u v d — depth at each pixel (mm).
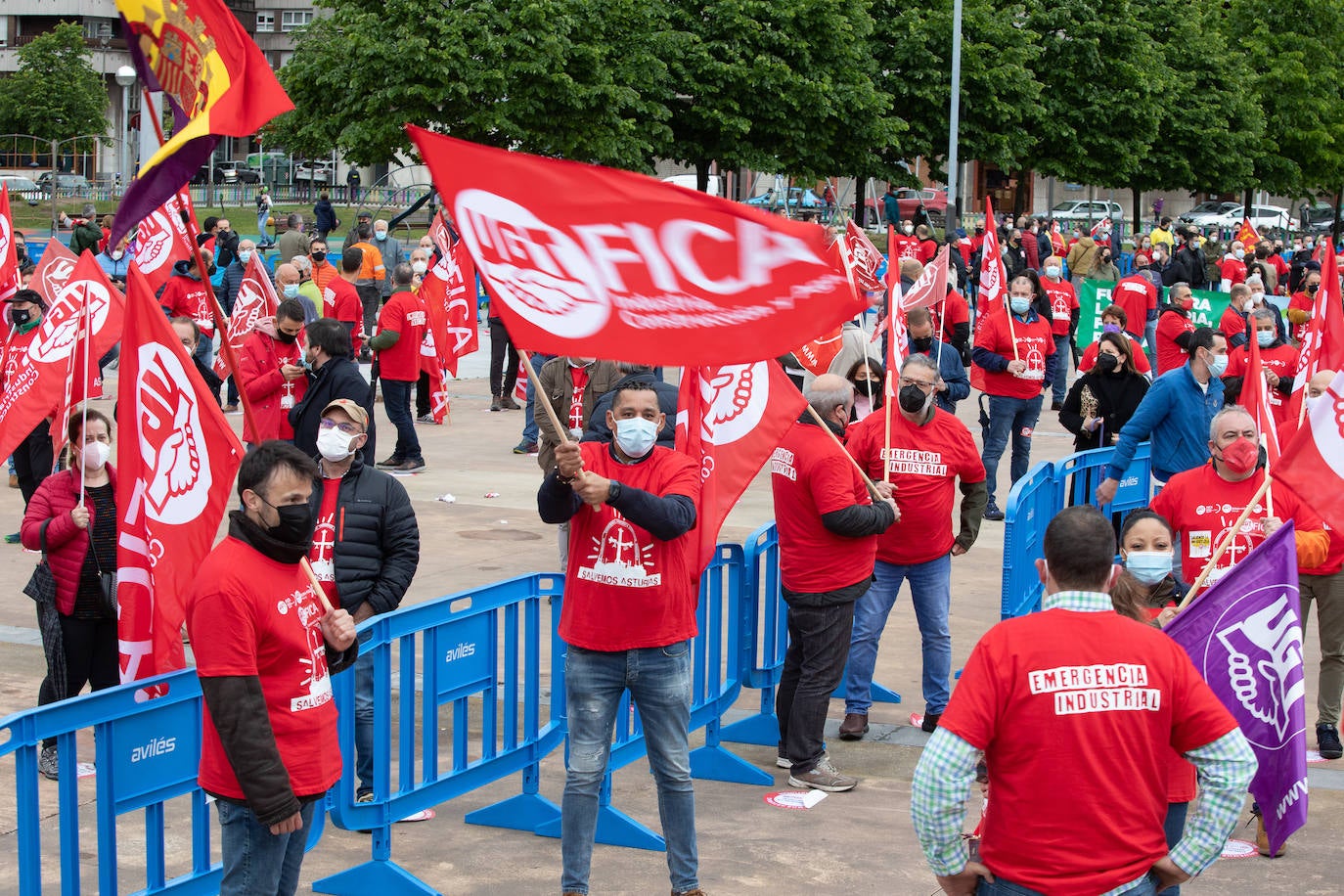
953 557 12219
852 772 7477
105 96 64562
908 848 6387
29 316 10984
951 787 3670
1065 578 3797
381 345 14883
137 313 5625
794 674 7328
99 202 51688
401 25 32906
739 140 37219
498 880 6012
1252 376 8016
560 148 34219
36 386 9125
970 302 29578
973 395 22688
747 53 36719
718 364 4855
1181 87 46094
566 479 5156
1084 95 43344
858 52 38188
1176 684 3746
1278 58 52938
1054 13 42594
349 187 52688
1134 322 20078
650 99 35875
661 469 5484
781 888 5922
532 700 6539
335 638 4613
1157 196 73750
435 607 5887
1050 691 3676
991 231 13391
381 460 15883
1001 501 14375
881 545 7828
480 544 12109
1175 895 4480
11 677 8625
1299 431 6254
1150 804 3723
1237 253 31188
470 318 18219
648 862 6238
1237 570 5102
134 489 5680
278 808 4215
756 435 6875
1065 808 3662
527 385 16188
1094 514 3820
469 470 15453
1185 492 7035
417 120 33719
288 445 4410
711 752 7336
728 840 6465
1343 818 6902
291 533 4348
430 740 5910
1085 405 11523
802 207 48062
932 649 7945
